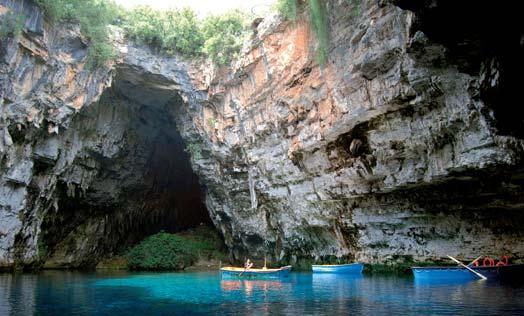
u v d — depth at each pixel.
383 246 21.19
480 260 17.75
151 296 15.15
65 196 28.38
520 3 7.88
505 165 13.56
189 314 11.29
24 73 20.61
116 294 15.77
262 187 26.22
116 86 27.41
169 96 28.83
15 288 17.17
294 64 20.94
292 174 23.62
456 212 18.08
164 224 39.22
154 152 34.03
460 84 13.32
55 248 30.72
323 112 19.88
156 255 30.28
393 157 17.44
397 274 20.55
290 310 11.63
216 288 17.73
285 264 28.11
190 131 29.00
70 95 22.97
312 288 16.78
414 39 11.66
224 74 25.55
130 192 33.75
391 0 9.12
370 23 15.78
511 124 10.29
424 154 16.34
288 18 20.84
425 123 15.44
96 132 27.48
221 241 37.50
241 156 26.86
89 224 32.25
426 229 19.25
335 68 18.28
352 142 18.67
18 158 21.91
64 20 22.05
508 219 17.17
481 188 15.86
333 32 18.05
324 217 23.44
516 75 9.13
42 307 12.57
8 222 21.84
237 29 24.97
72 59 22.69
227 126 26.42
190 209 41.75
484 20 8.58
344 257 23.84
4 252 21.94
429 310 10.91
